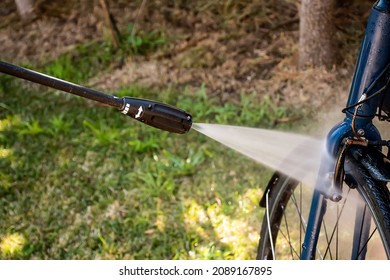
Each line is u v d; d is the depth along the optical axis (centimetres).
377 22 214
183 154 394
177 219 350
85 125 422
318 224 233
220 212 351
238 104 432
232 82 447
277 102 427
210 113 425
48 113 438
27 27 521
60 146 408
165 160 390
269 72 453
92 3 531
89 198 369
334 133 226
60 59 479
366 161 217
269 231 267
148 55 482
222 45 479
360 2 487
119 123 423
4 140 414
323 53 440
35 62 487
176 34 495
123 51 484
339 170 217
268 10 499
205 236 338
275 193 265
